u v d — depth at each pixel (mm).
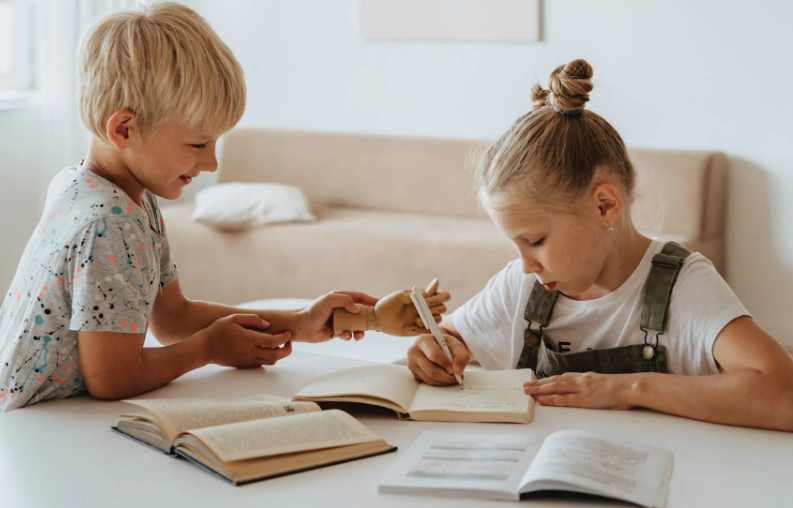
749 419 1067
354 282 3166
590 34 3332
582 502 861
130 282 1172
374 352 1883
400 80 3746
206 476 934
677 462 964
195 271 3398
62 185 1226
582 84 1181
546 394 1178
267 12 4000
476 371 1293
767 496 876
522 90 3496
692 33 3158
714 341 1183
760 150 3113
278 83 4035
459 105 3637
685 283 1242
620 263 1279
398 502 865
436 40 3635
